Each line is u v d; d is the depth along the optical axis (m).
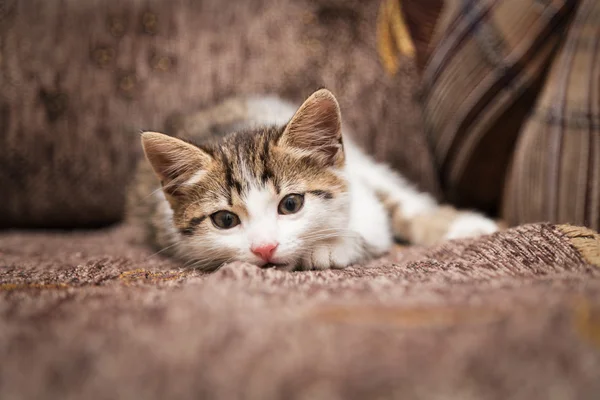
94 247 0.33
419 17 0.37
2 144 0.40
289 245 0.26
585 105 0.29
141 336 0.16
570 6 0.31
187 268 0.27
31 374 0.14
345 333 0.16
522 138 0.33
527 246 0.23
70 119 0.40
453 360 0.14
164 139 0.27
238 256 0.27
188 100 0.41
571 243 0.23
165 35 0.41
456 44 0.35
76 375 0.14
